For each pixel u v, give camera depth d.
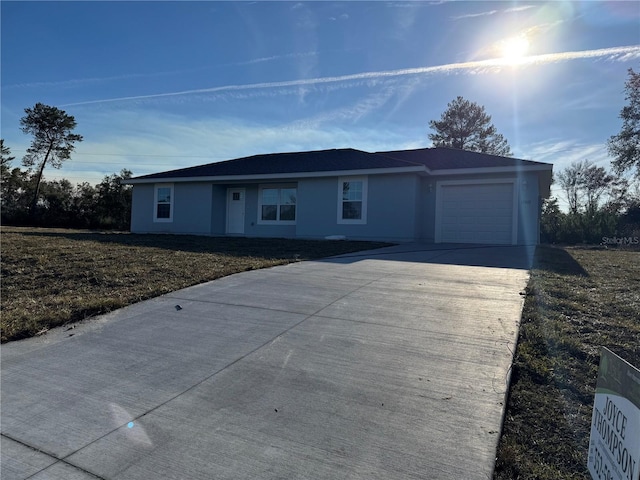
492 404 2.89
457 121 38.53
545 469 2.25
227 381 3.42
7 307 5.43
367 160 16.11
